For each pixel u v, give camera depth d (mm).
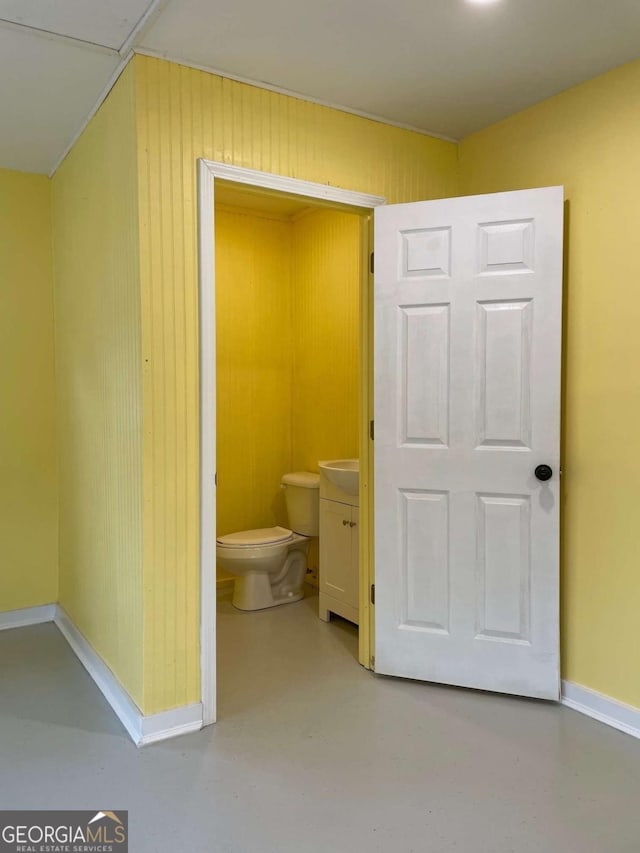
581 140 2289
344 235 3594
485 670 2443
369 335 2645
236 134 2209
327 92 2332
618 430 2203
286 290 4086
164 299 2086
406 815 1726
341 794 1817
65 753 2037
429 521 2488
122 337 2230
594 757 2016
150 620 2107
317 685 2541
